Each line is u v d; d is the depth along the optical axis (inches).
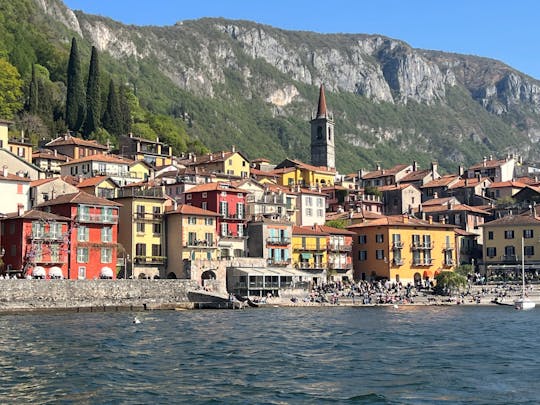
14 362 2445.9
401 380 2207.2
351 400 1950.1
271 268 5989.2
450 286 5954.7
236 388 2087.8
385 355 2694.4
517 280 6594.5
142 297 4817.9
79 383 2127.2
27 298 4338.1
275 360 2559.1
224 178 7746.1
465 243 7529.5
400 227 6909.5
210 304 5012.3
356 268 7047.2
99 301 4621.1
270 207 6732.3
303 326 3708.2
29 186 5713.6
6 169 6102.4
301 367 2422.5
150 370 2341.3
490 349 2866.6
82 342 2942.9
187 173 7096.5
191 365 2442.2
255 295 5610.2
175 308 4891.7
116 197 5738.2
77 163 7475.4
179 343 2970.0
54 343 2903.5
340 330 3526.1
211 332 3385.8
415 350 2829.7
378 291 5989.2
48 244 5064.0
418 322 4003.4
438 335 3336.6
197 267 5654.5
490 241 7239.2
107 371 2309.3
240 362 2509.8
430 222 7263.8
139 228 5689.0
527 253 7076.8
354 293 5841.5
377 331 3494.1
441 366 2452.0
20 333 3230.8
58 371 2298.2
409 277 6914.4
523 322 4040.4
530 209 7573.8
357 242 7052.2
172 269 5787.4
